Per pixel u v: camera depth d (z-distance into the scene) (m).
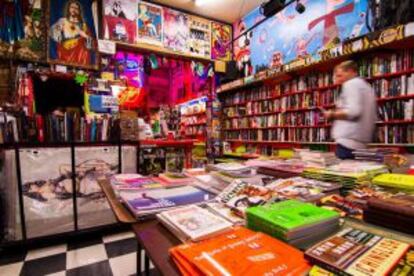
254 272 0.48
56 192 2.60
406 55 2.79
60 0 3.75
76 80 3.12
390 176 1.17
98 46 4.04
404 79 2.79
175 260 0.57
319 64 3.53
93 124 2.83
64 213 2.64
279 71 4.02
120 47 4.38
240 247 0.58
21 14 3.46
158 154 3.58
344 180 1.16
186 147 3.80
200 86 6.75
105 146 2.87
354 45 3.02
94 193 2.79
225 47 5.57
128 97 4.88
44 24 3.61
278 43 4.56
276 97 4.42
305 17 4.09
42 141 2.56
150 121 5.18
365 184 1.12
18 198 2.44
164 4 4.82
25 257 2.36
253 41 5.10
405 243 0.57
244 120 5.09
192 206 0.92
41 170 2.54
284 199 0.90
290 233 0.62
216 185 1.25
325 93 3.62
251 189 1.03
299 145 4.09
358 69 3.21
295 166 1.59
